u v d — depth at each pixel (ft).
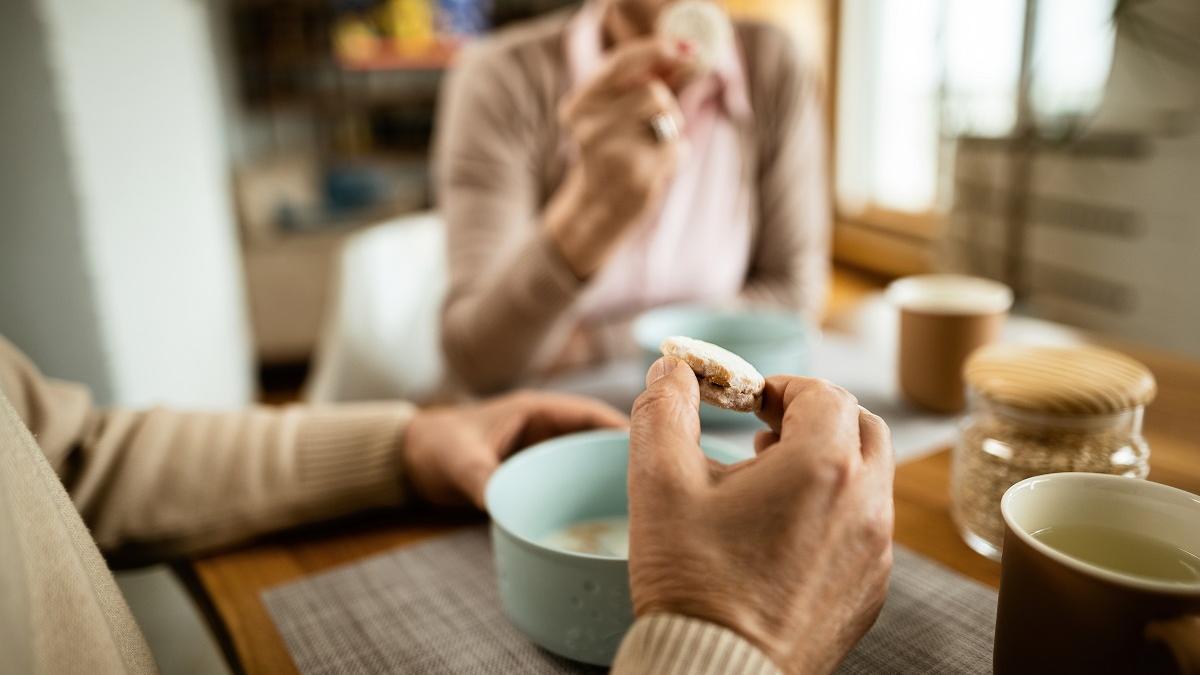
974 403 2.23
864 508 1.46
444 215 4.36
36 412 2.28
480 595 2.13
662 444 1.52
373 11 12.66
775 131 4.75
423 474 2.45
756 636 1.40
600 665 1.86
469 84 4.39
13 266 4.79
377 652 1.96
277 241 11.18
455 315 3.82
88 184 4.97
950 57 6.20
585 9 4.61
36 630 1.31
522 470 2.11
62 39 4.77
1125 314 5.27
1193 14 4.54
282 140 13.64
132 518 2.31
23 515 1.42
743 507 1.44
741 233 4.80
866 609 1.51
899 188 7.37
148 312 5.78
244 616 2.09
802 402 1.55
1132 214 5.10
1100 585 1.44
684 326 3.31
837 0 7.18
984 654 1.86
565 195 3.46
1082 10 5.26
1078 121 5.37
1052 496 1.68
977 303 3.07
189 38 7.32
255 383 10.69
